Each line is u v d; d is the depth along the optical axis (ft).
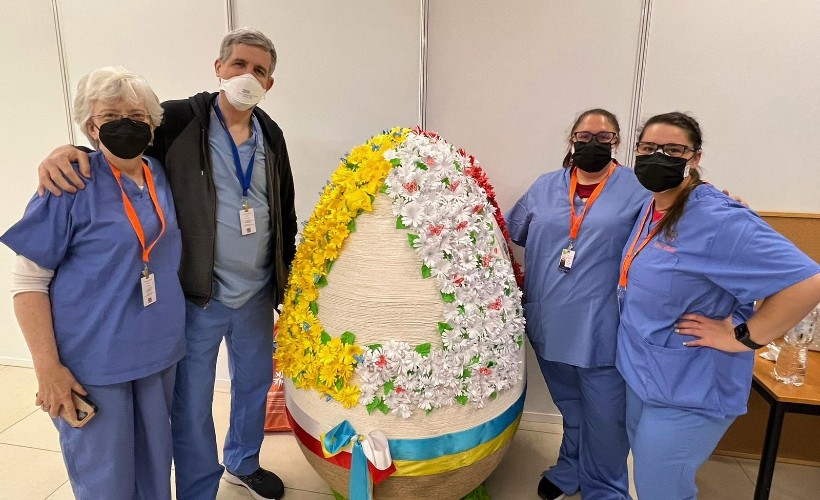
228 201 5.58
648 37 6.94
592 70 7.18
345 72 7.80
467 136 7.72
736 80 6.86
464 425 5.08
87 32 8.37
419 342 4.97
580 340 5.93
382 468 4.86
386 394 4.87
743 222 4.33
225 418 8.56
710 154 7.10
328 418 5.19
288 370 5.61
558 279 5.97
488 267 5.35
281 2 7.73
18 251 4.19
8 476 7.07
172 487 6.91
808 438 7.31
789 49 6.66
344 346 5.02
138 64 8.33
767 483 5.57
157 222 4.88
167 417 5.32
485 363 5.14
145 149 4.97
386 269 5.02
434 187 5.18
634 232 5.39
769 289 4.19
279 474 7.25
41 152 9.12
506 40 7.32
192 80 8.22
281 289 6.15
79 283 4.46
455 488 5.39
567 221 5.98
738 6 6.68
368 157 5.38
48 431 8.14
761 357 6.40
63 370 4.47
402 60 7.63
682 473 4.85
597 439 6.31
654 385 4.74
